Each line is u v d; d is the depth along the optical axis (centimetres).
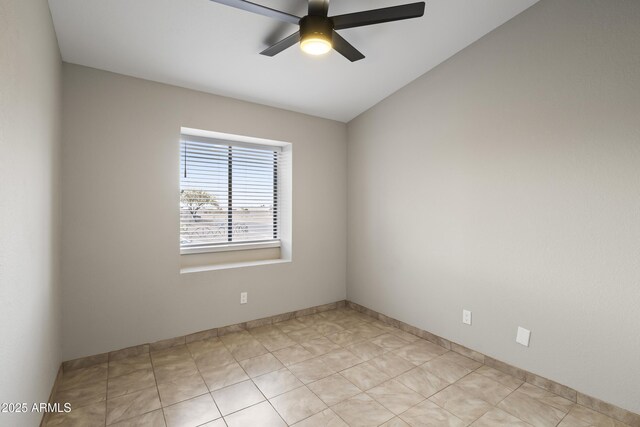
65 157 226
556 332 210
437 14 219
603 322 190
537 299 219
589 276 195
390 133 326
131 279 253
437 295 283
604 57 188
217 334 295
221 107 293
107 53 223
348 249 383
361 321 337
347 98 322
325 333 305
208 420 181
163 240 265
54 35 195
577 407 196
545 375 215
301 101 319
